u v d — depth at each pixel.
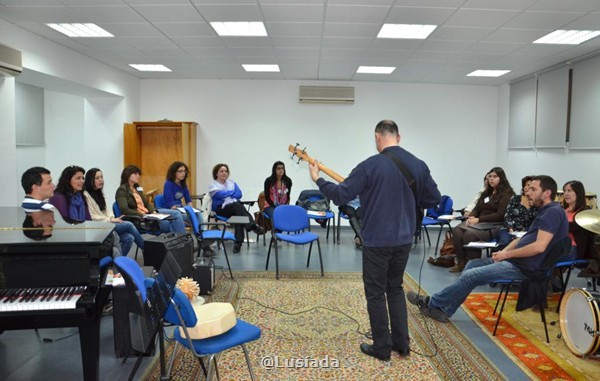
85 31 5.01
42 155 8.02
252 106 7.93
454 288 3.29
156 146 7.64
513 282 3.15
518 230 4.46
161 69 7.09
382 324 2.71
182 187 5.82
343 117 7.96
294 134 7.96
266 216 5.93
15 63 4.50
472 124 8.05
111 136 7.45
